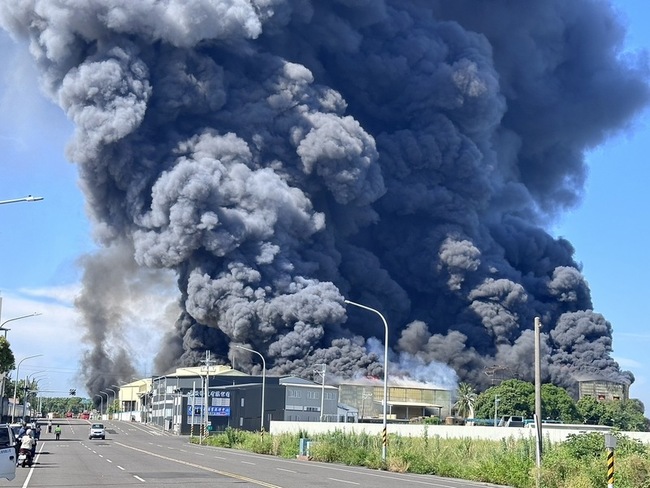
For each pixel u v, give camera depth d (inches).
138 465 2283.5
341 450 2802.7
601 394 5792.3
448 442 2738.7
